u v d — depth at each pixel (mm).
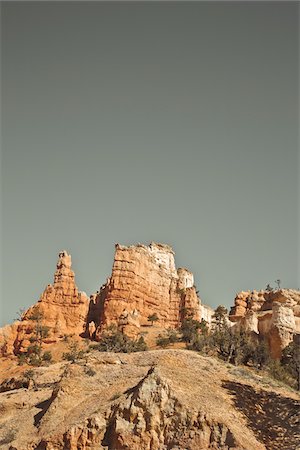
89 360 71312
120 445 53375
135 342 111250
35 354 117500
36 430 61531
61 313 133750
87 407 61844
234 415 55562
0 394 80625
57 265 140625
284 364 101188
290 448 52031
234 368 69625
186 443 52094
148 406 55344
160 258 156250
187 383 59781
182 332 121375
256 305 143875
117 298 132000
